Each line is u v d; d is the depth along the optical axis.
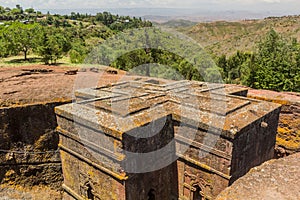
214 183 8.90
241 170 8.89
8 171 11.78
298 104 13.19
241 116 9.03
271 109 9.80
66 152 10.25
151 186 9.45
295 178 4.76
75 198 10.55
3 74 17.08
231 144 8.03
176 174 10.27
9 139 11.55
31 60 36.09
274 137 10.59
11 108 11.27
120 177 8.04
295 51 26.00
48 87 13.64
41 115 11.73
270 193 4.39
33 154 11.84
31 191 11.70
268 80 22.83
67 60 35.12
